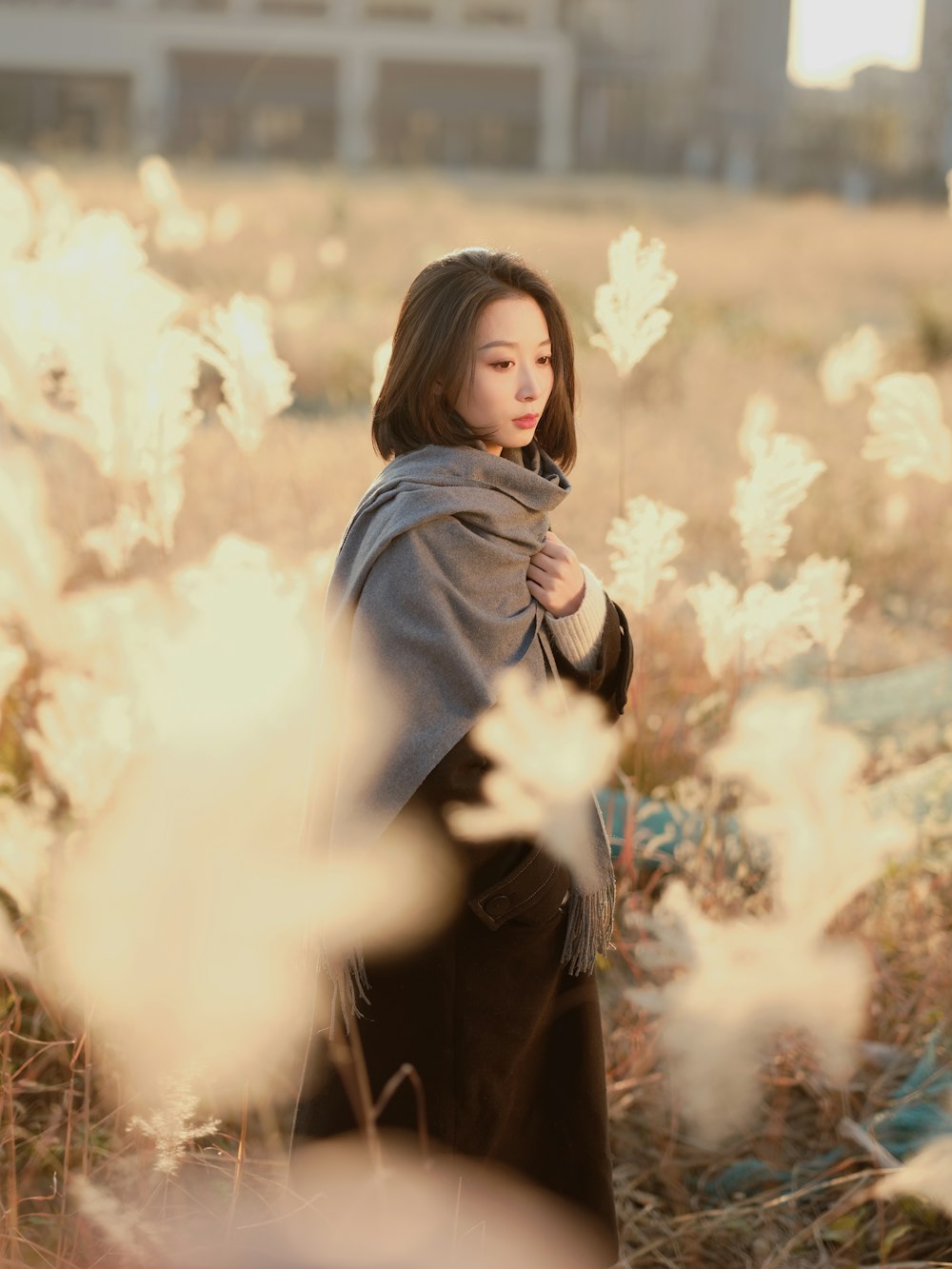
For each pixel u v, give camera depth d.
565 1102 2.13
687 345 11.56
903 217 30.72
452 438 1.98
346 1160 2.04
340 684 1.99
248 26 55.56
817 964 1.47
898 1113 2.55
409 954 1.96
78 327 2.66
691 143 57.38
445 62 57.59
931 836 3.33
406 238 20.66
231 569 2.05
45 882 2.52
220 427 6.61
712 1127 1.54
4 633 3.16
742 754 1.49
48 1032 2.60
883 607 5.75
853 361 4.71
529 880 1.93
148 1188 2.13
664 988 1.51
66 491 3.93
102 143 48.66
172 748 2.23
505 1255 2.06
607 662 2.11
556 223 25.20
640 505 2.72
